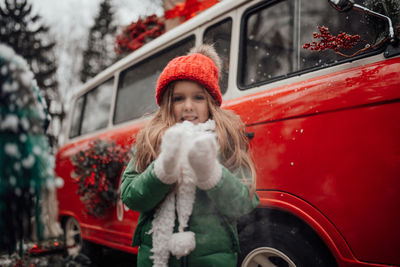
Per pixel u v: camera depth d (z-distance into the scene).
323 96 1.47
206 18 2.35
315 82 1.54
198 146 0.89
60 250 3.06
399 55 1.33
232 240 1.13
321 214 1.40
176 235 1.03
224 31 2.21
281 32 1.87
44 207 1.50
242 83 2.01
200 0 3.12
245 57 2.04
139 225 1.17
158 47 2.80
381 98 1.29
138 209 1.08
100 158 2.79
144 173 1.04
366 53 1.45
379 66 1.35
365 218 1.27
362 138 1.32
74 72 17.20
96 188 2.83
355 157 1.33
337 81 1.45
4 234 1.41
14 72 1.35
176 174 0.97
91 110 3.88
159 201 1.06
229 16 2.20
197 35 2.39
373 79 1.33
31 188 1.43
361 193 1.29
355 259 1.29
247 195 1.08
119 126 3.12
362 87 1.35
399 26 1.33
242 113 1.81
